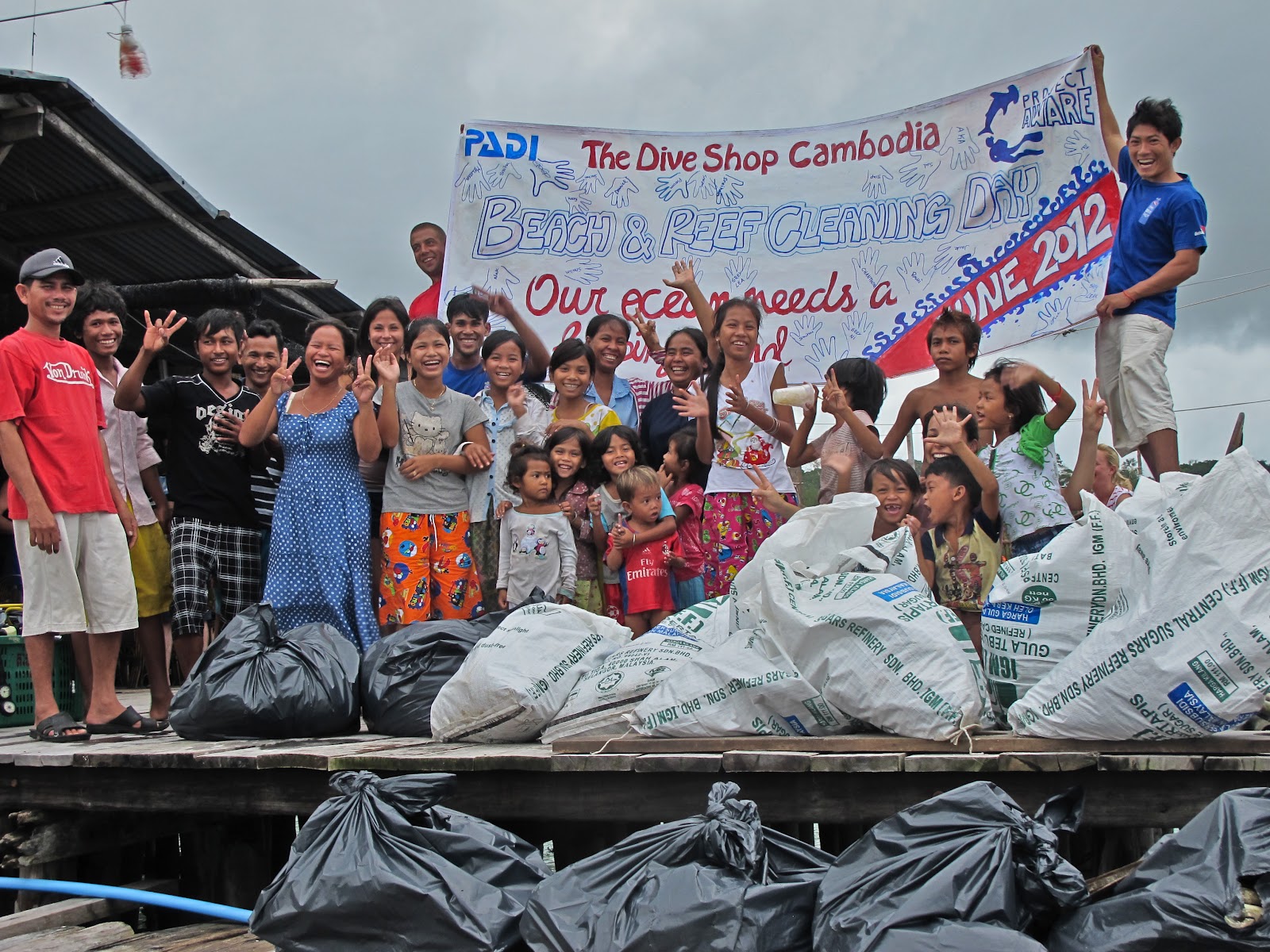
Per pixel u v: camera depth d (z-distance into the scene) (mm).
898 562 3691
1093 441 4492
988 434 4965
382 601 5297
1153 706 2939
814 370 6141
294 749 3744
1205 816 2418
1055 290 5742
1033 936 2469
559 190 6398
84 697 5641
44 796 3871
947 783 3045
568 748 3402
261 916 2746
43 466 4434
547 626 4000
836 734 3414
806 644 3385
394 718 4234
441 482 5156
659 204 6355
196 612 4953
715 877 2484
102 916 3549
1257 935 2154
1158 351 5000
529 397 5645
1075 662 3100
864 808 3082
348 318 11156
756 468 5199
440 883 2652
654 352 5848
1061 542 3393
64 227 8594
